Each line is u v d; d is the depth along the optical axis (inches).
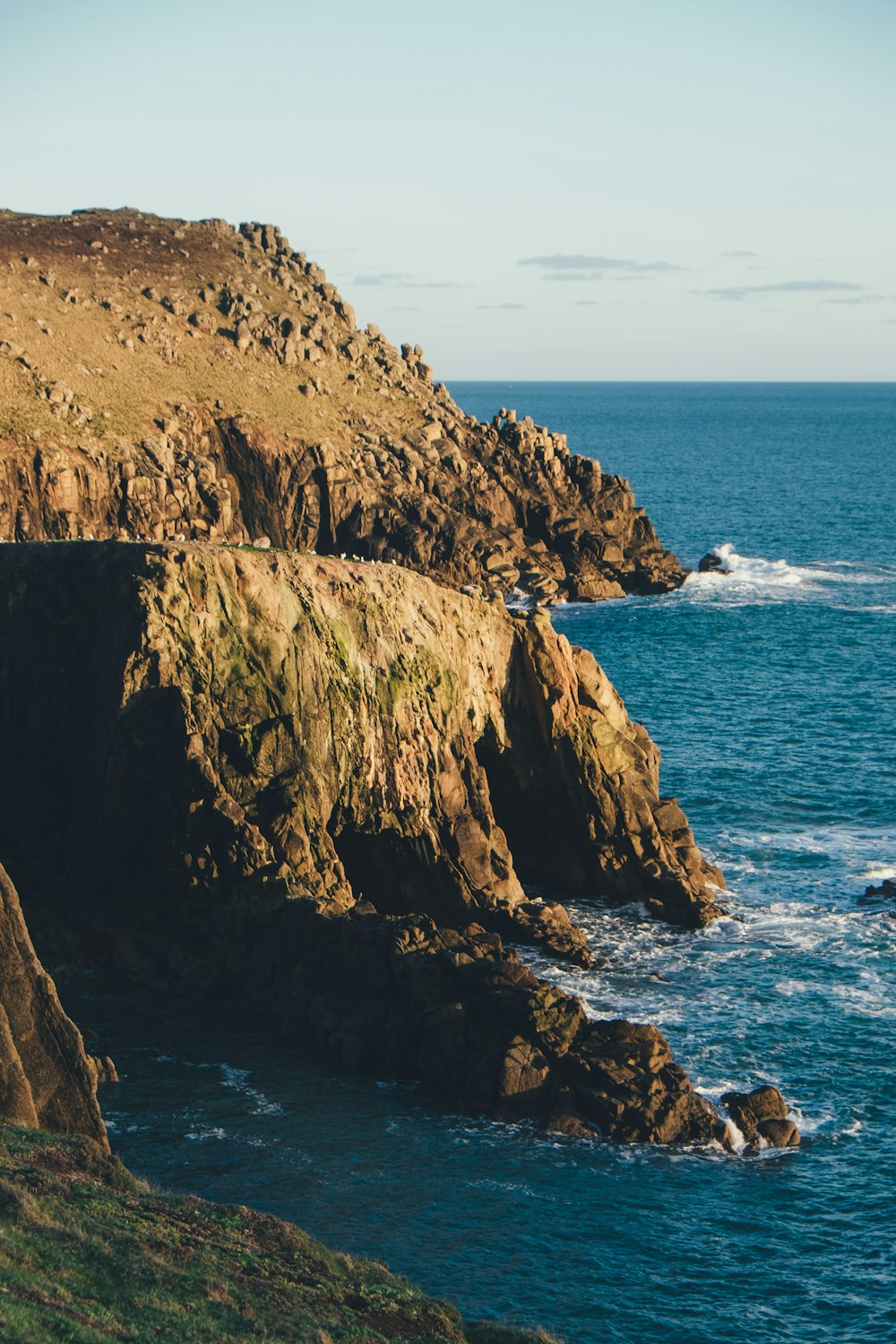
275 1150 1962.4
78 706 2859.3
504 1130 2034.9
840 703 4335.6
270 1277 1390.3
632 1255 1764.3
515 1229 1802.4
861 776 3622.0
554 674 3048.7
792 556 7440.9
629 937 2711.6
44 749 2883.9
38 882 2751.0
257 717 2726.4
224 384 6801.2
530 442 7106.3
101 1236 1346.0
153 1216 1448.1
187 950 2539.4
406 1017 2217.0
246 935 2509.8
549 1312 1649.9
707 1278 1728.6
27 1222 1316.4
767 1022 2358.5
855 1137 2043.6
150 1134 1987.0
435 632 2992.1
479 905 2770.7
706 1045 2277.3
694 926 2746.1
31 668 2878.9
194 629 2726.4
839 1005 2422.5
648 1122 2017.7
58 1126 1700.3
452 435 7091.5
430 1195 1865.2
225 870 2554.1
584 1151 1985.7
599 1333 1620.3
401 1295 1438.2
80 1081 1728.6
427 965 2281.0
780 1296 1701.5
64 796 2864.2
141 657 2667.3
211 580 2768.2
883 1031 2338.8
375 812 2856.8
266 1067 2210.9
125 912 2618.1
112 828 2630.4
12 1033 1701.5
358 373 7386.8
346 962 2353.6
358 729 2829.7
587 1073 2078.0
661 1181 1921.8
